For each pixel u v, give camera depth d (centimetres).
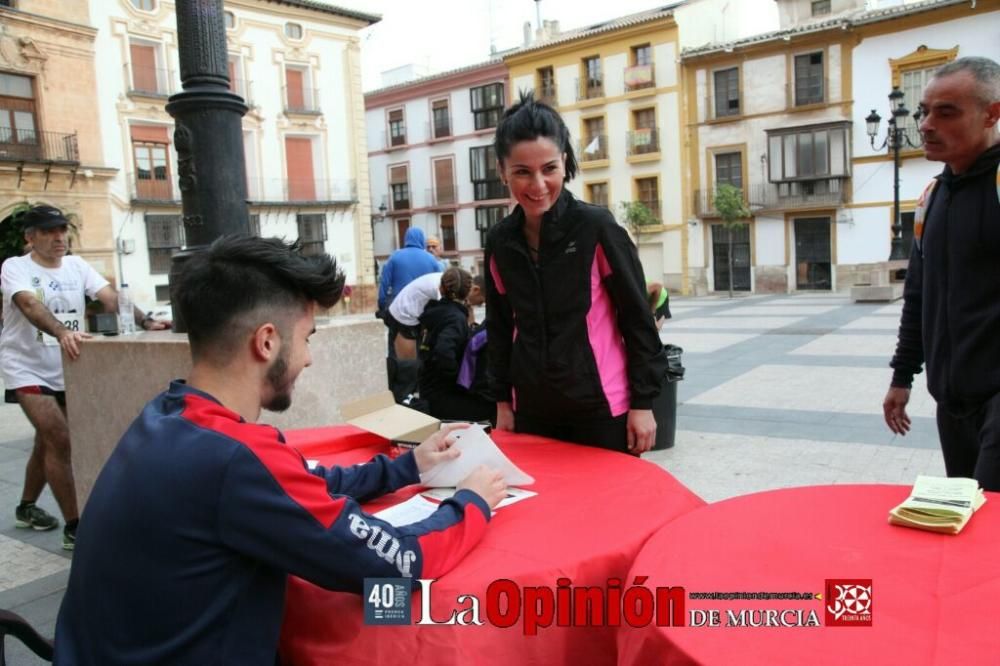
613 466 186
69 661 121
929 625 98
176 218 2338
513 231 210
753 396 701
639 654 108
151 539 116
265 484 118
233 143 342
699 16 2925
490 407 406
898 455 477
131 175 2223
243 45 2552
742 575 117
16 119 1962
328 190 2812
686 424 602
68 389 353
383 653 120
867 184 2542
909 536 129
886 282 1903
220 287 127
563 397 205
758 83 2700
